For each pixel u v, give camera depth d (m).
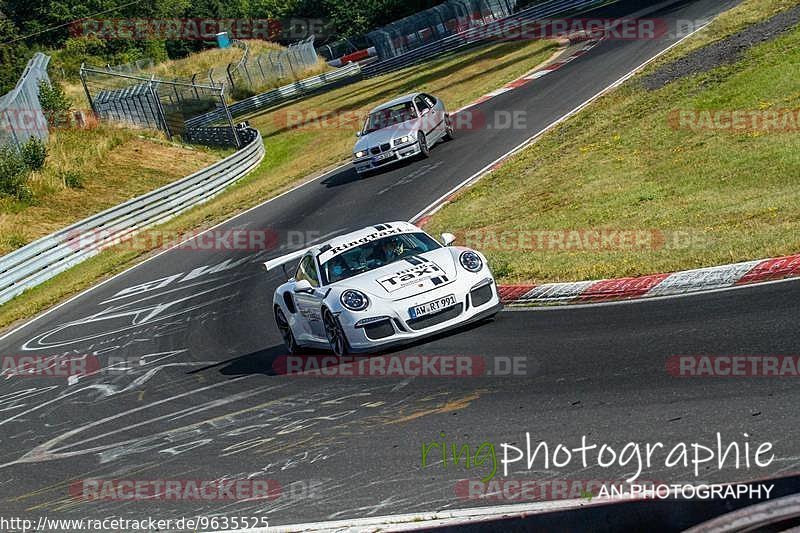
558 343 14.65
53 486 14.09
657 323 14.36
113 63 133.12
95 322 29.62
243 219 41.53
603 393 11.80
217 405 16.55
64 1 138.88
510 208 29.25
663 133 31.44
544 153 35.19
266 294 27.08
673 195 24.67
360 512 10.09
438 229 29.23
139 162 64.19
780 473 8.55
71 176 57.44
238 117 90.56
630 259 19.03
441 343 16.28
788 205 20.20
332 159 50.41
